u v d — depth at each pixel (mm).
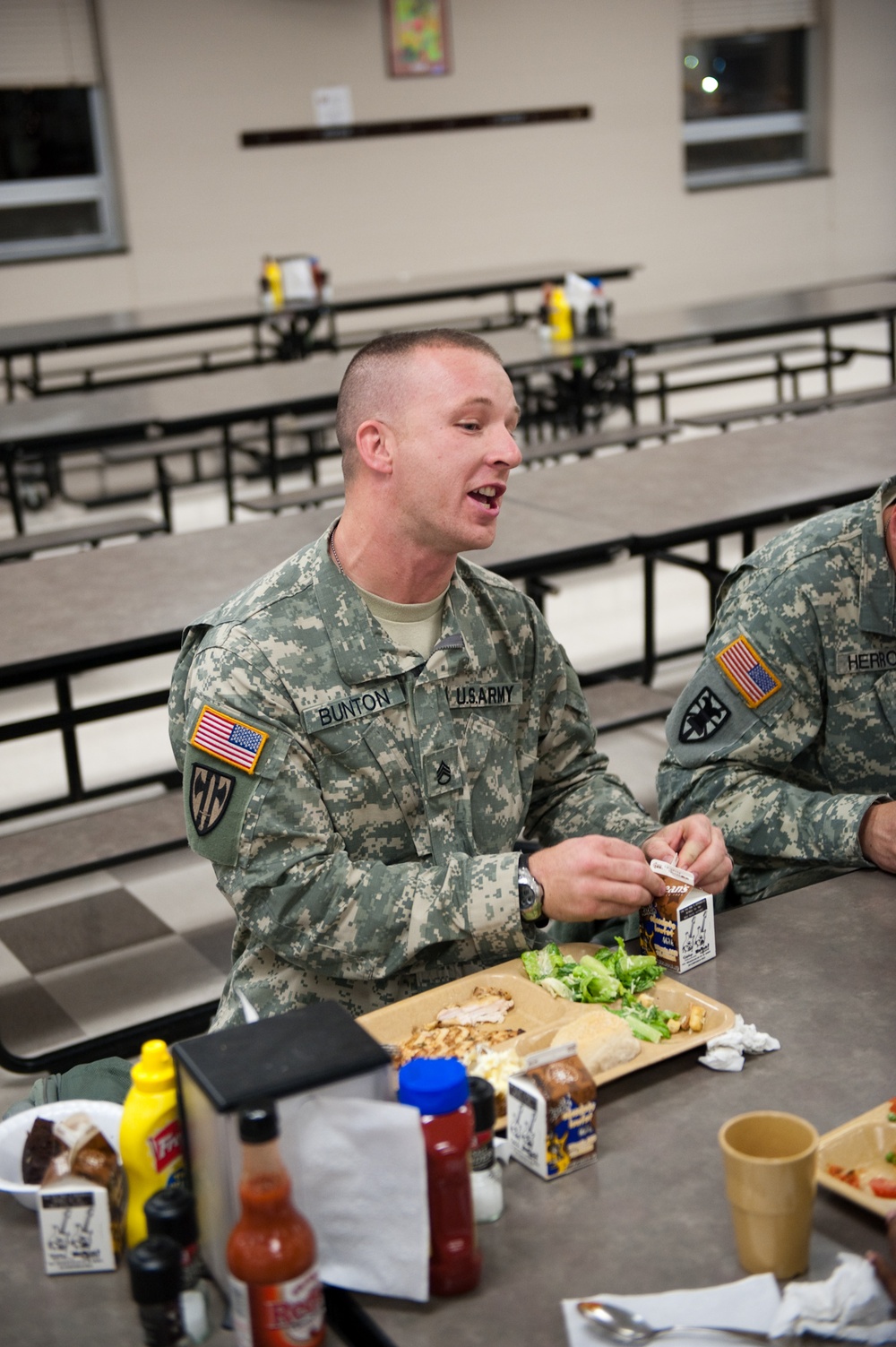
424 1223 1126
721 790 2006
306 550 1827
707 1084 1415
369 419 1665
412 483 1659
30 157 9195
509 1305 1141
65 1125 1237
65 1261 1219
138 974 3379
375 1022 1557
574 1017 1508
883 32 12117
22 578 3682
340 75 9867
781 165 12195
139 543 3982
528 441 8000
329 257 10148
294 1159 1121
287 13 9578
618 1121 1364
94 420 5535
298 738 1730
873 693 2029
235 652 1724
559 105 10781
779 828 1938
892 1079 1398
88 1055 2955
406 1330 1120
